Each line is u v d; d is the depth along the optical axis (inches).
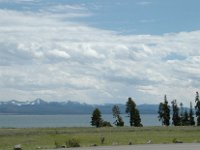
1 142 2564.0
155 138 2945.4
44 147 2388.0
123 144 2573.8
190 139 2920.8
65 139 2792.8
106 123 5393.7
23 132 2950.3
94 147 2377.0
